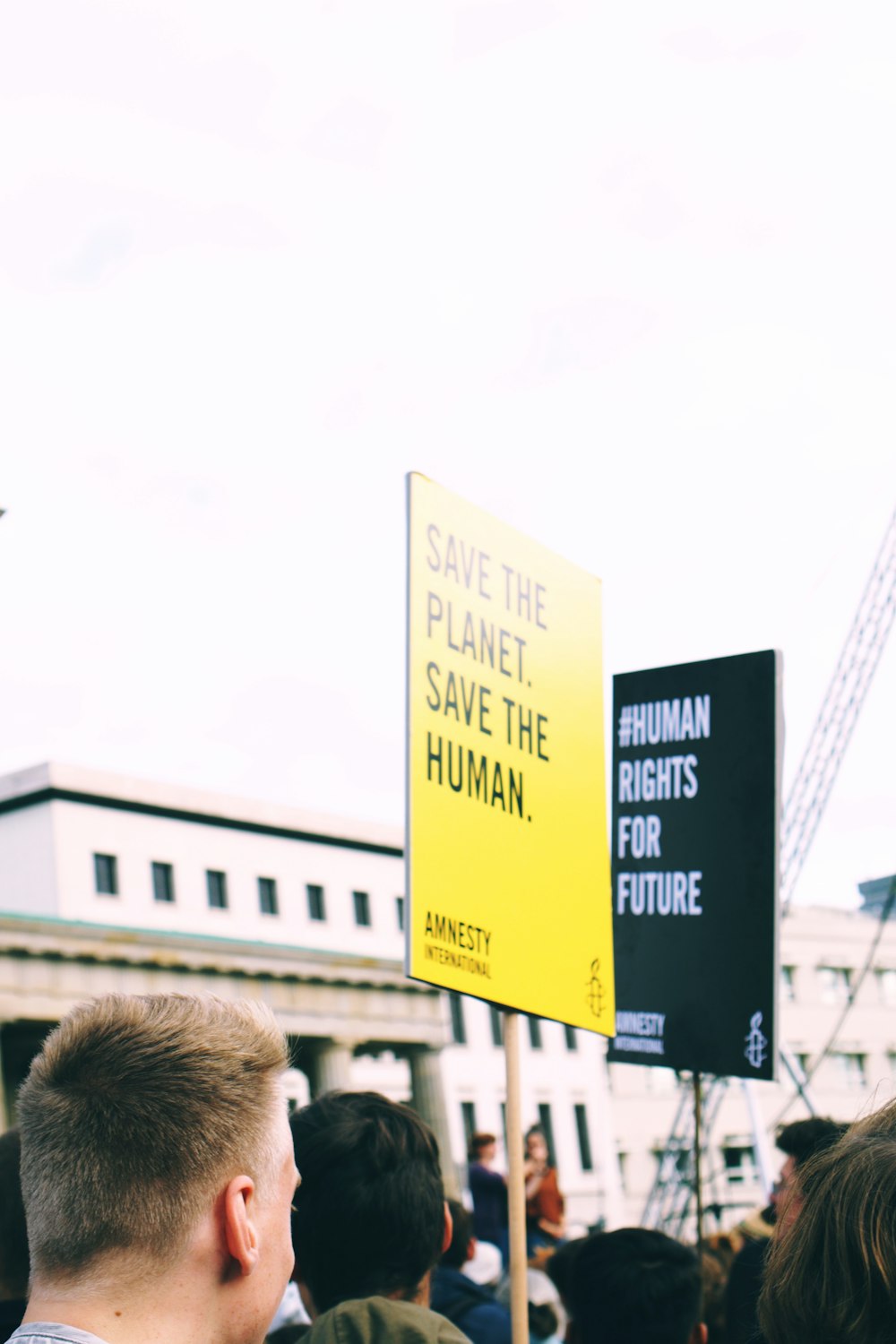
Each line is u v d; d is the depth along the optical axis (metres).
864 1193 1.60
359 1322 2.66
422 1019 55.47
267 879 65.38
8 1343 1.89
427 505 4.10
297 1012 51.59
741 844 5.36
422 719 3.96
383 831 69.44
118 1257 1.83
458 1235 5.02
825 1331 1.57
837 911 72.06
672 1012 5.43
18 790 59.88
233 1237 1.87
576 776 4.46
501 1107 63.22
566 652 4.52
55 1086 1.91
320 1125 3.01
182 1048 1.92
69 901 58.47
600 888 4.45
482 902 4.02
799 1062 68.81
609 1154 66.06
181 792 62.81
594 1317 3.38
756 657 5.43
